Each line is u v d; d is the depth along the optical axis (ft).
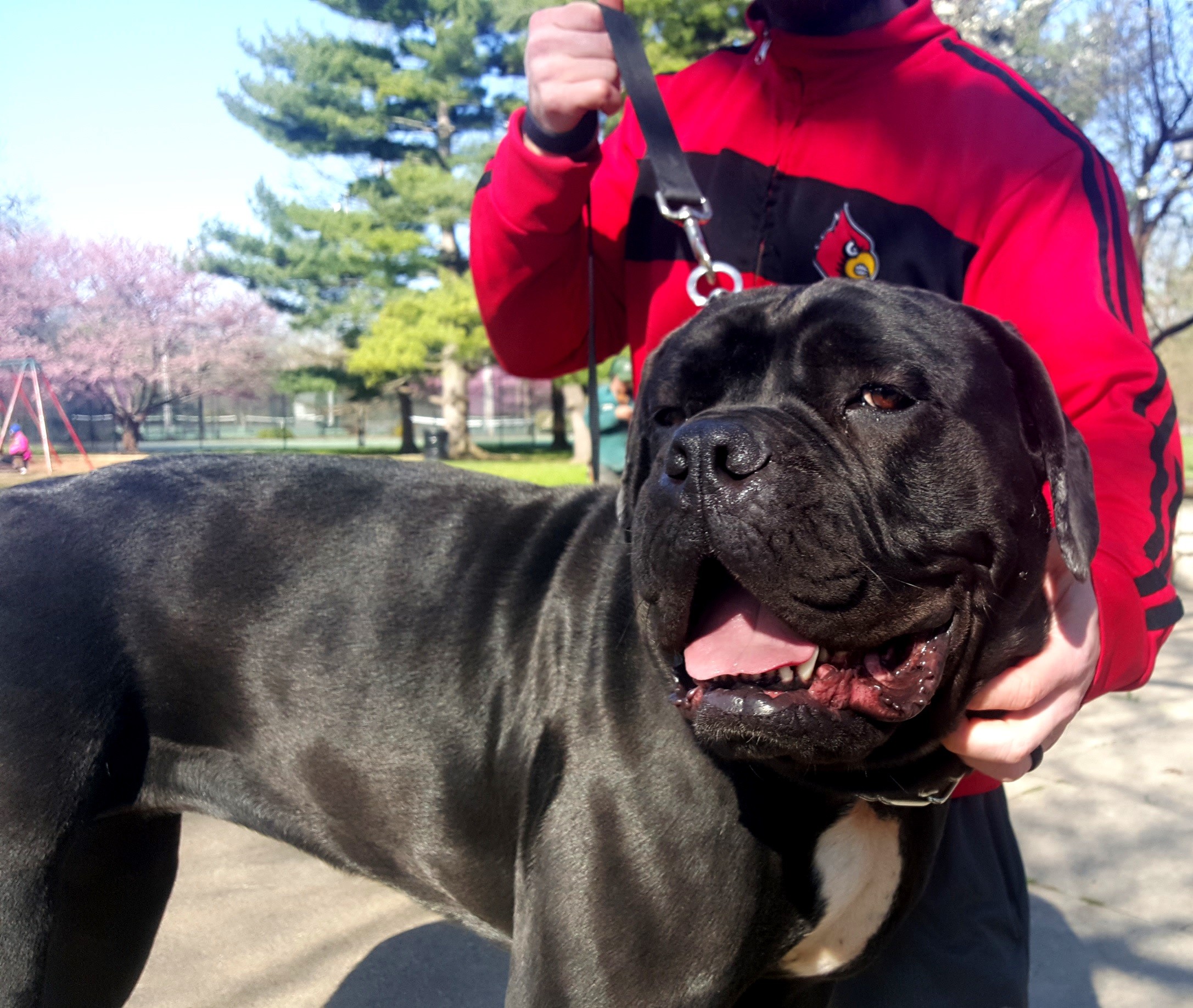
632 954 1.67
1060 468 1.57
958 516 1.57
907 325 1.60
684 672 1.60
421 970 2.99
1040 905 3.26
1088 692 1.61
